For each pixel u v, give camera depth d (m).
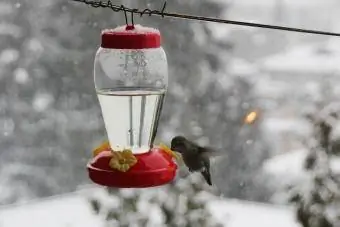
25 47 14.73
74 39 14.38
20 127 14.86
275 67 14.27
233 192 12.47
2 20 14.79
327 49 14.52
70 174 14.85
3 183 14.95
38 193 14.95
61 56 14.52
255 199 12.26
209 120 13.51
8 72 14.78
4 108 14.84
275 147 12.80
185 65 13.77
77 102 14.65
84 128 14.66
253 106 13.62
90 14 14.09
